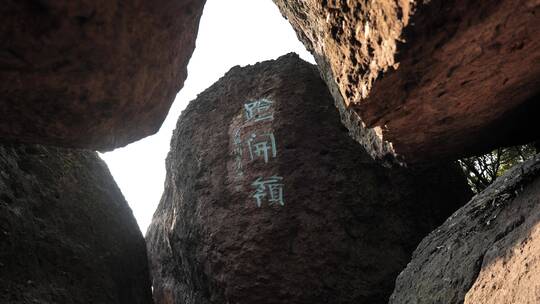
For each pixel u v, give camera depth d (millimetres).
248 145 6637
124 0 1569
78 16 1476
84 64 1656
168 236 7703
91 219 4785
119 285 4648
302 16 2855
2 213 3637
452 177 6391
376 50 1851
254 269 5742
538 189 2668
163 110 2396
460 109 2266
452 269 2980
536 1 1550
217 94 7652
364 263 5672
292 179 6164
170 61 2107
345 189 6074
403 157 2898
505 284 2221
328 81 3424
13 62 1494
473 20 1614
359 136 3436
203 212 6543
